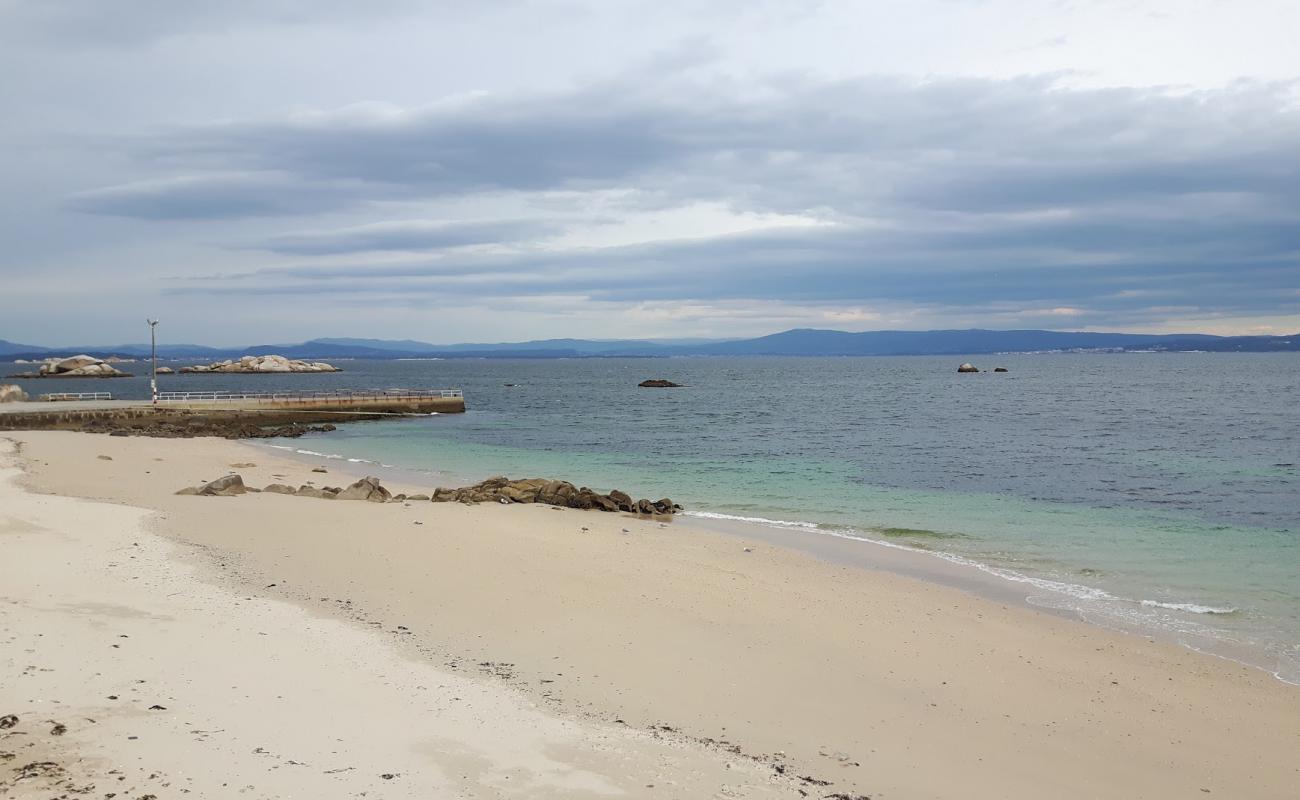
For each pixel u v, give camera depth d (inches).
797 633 499.2
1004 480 1252.5
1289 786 341.1
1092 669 464.4
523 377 6889.8
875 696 408.2
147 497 898.1
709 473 1349.7
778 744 343.6
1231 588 640.4
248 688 355.3
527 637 465.4
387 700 355.3
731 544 775.1
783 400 3481.8
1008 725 385.1
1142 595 619.5
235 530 717.3
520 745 319.9
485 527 783.7
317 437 2015.3
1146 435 1898.4
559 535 766.5
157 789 262.1
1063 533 855.7
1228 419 2288.4
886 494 1124.5
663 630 490.0
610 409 3016.7
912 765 334.0
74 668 359.6
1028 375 5994.1
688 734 346.0
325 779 279.1
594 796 281.1
